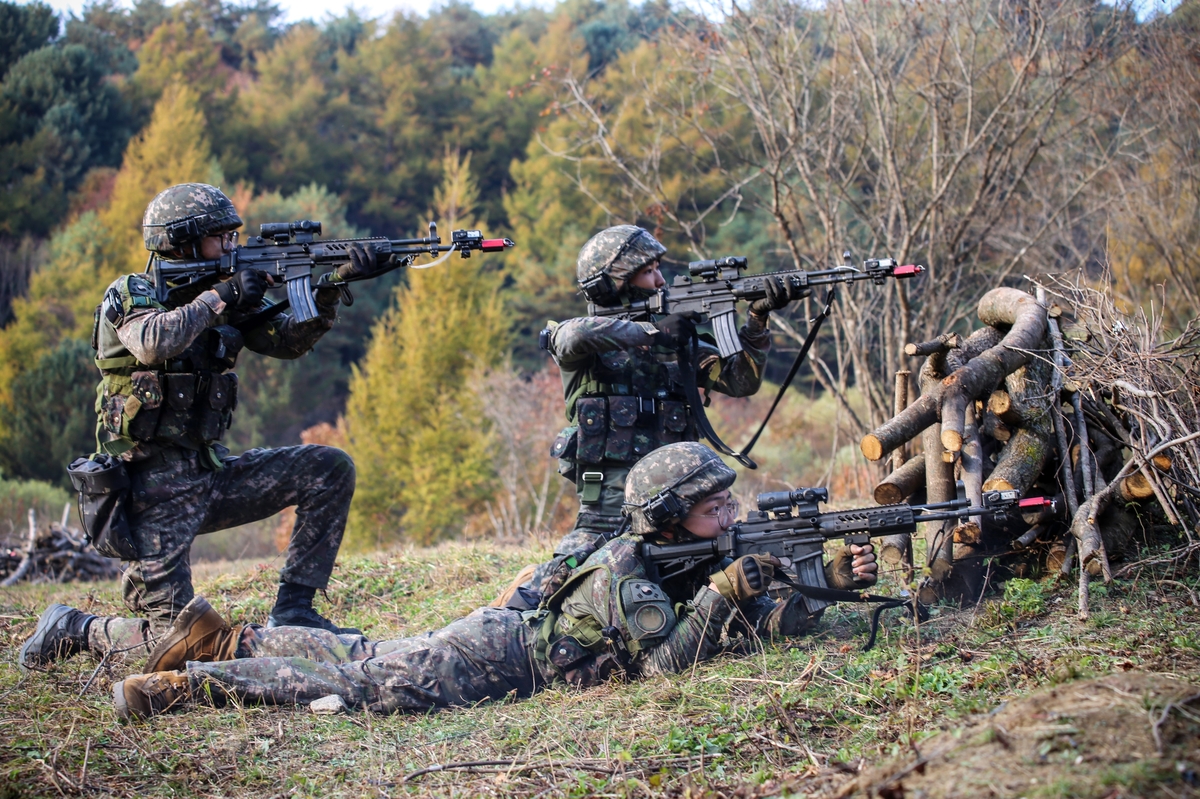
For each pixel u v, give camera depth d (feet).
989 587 16.98
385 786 12.13
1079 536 15.72
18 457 104.53
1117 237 43.73
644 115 54.65
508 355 90.84
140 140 154.51
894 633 15.53
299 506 18.26
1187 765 8.59
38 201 140.67
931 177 39.73
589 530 17.38
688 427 17.94
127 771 12.78
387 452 84.84
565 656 14.98
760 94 39.11
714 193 65.67
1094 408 17.65
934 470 16.76
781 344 53.11
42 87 150.00
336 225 137.59
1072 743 9.23
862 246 40.81
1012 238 42.19
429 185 149.69
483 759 12.75
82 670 16.88
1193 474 16.44
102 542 16.63
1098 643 13.58
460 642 15.28
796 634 15.92
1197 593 15.07
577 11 121.08
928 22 38.91
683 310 17.84
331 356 134.21
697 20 41.93
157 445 16.84
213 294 16.60
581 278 18.25
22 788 12.13
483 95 151.12
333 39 211.20
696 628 14.76
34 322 119.03
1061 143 42.73
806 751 11.50
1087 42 38.83
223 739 13.75
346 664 15.12
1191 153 41.37
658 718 13.28
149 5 208.23
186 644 15.46
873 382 37.29
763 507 15.66
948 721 11.44
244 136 158.92
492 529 80.59
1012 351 16.61
